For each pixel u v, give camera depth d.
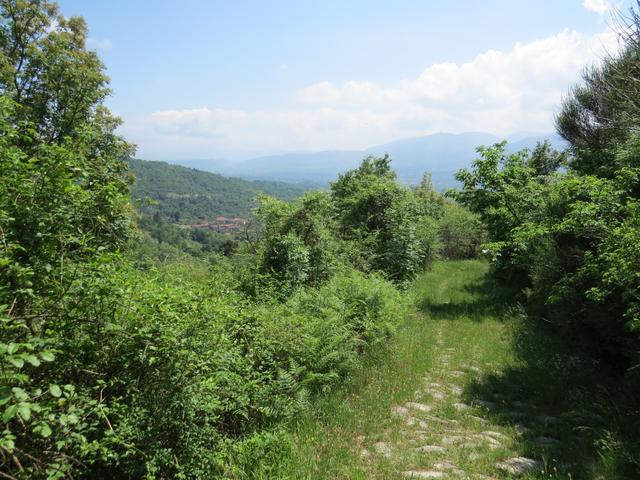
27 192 3.54
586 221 7.85
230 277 11.79
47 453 3.04
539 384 7.99
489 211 16.30
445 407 6.91
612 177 13.19
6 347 2.30
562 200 11.13
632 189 8.51
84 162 4.48
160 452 3.76
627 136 11.15
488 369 9.02
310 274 14.55
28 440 3.07
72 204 3.89
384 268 19.08
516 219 15.65
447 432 5.97
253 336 6.58
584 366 8.52
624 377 7.42
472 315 14.16
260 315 7.27
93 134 5.05
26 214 3.55
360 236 19.72
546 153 25.48
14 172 3.56
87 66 20.33
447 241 34.75
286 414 5.63
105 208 4.28
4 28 18.39
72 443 3.34
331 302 9.38
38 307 3.40
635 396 6.70
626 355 7.42
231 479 4.29
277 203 15.38
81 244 3.71
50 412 2.92
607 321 7.86
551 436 5.97
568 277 9.34
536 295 12.01
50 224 3.66
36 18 19.23
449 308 15.33
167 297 4.57
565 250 10.03
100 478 3.72
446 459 5.07
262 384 5.88
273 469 4.56
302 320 7.90
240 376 5.43
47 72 18.83
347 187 25.38
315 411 6.16
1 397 2.28
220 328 4.98
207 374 4.55
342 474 4.57
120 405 3.63
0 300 3.06
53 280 3.47
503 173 15.70
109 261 3.75
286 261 13.62
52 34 19.44
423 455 5.10
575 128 16.12
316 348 7.16
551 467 4.86
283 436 5.10
